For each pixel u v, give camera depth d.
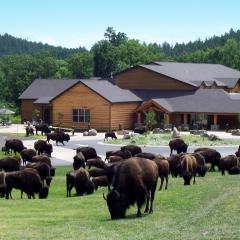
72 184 35.62
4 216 25.42
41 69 169.88
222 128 95.94
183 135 79.50
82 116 97.88
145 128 86.44
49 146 58.41
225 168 43.53
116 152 48.50
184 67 115.31
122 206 22.92
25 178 34.09
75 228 21.59
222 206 24.23
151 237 19.08
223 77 115.88
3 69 184.50
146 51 192.00
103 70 179.12
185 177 35.53
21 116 120.00
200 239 18.48
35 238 19.75
